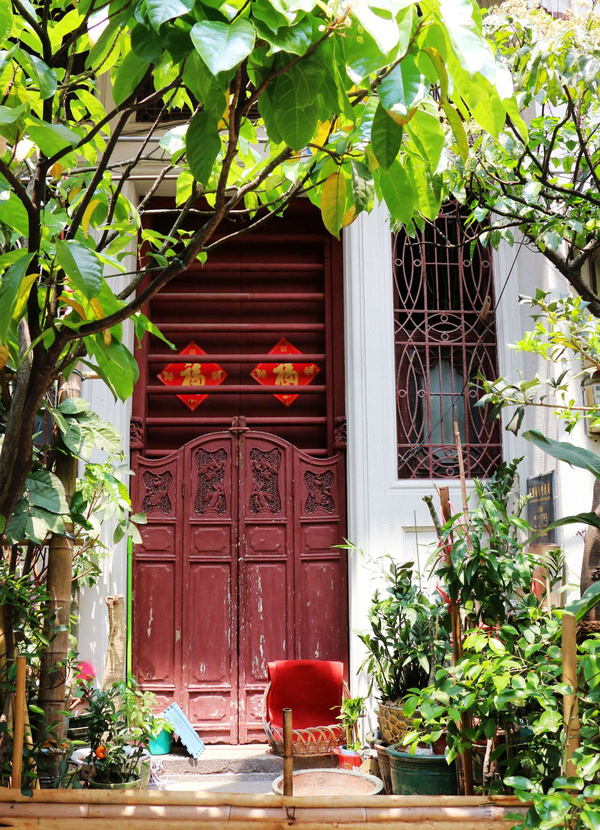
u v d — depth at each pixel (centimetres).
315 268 551
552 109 434
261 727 494
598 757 181
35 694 301
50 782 280
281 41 126
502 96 128
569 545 423
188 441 537
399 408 516
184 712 493
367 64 130
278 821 200
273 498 520
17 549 333
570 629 199
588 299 323
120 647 399
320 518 516
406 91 129
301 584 510
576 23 296
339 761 421
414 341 523
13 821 199
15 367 199
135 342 533
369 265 520
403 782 306
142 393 530
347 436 518
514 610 282
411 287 530
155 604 504
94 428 307
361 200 166
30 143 177
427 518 495
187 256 170
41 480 259
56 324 184
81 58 449
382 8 118
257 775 459
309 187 197
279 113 140
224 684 499
